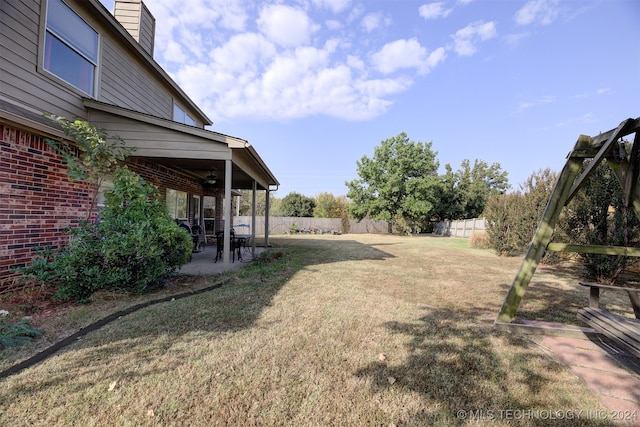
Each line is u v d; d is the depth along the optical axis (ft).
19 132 13.01
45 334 8.98
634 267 21.75
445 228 77.97
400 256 30.45
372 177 79.20
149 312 11.07
